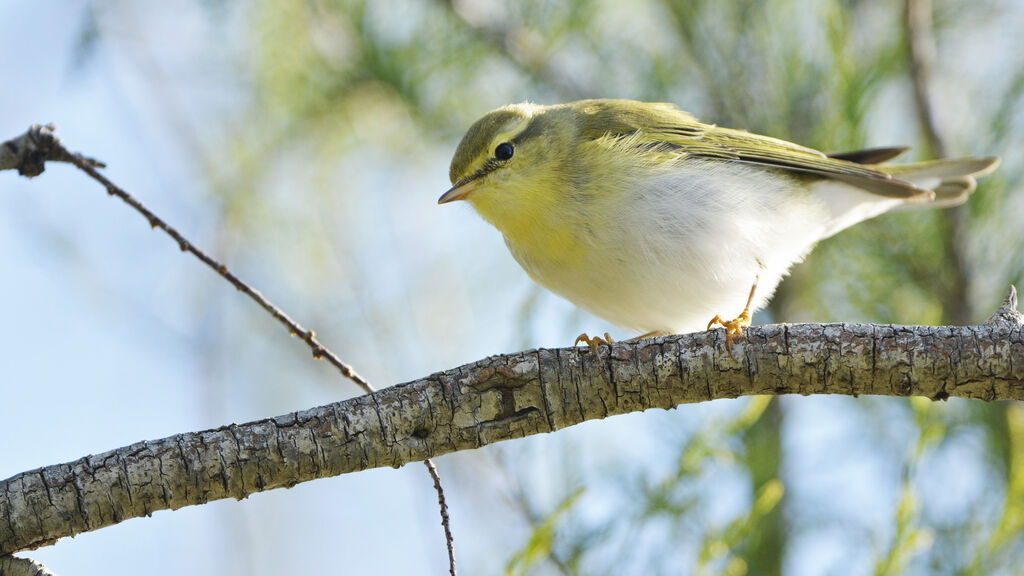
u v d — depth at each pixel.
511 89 12.67
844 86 11.22
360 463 7.17
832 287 11.84
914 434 8.93
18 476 6.89
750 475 10.37
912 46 11.07
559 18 12.04
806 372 7.36
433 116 12.93
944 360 7.16
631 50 12.20
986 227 11.09
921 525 9.42
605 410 7.52
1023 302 10.78
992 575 9.11
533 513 9.68
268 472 7.03
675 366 7.43
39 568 6.98
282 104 13.59
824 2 11.38
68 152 7.98
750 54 11.59
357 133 13.68
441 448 7.31
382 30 12.52
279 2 12.85
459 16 12.18
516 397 7.38
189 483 6.94
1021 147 11.38
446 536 7.41
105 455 6.94
